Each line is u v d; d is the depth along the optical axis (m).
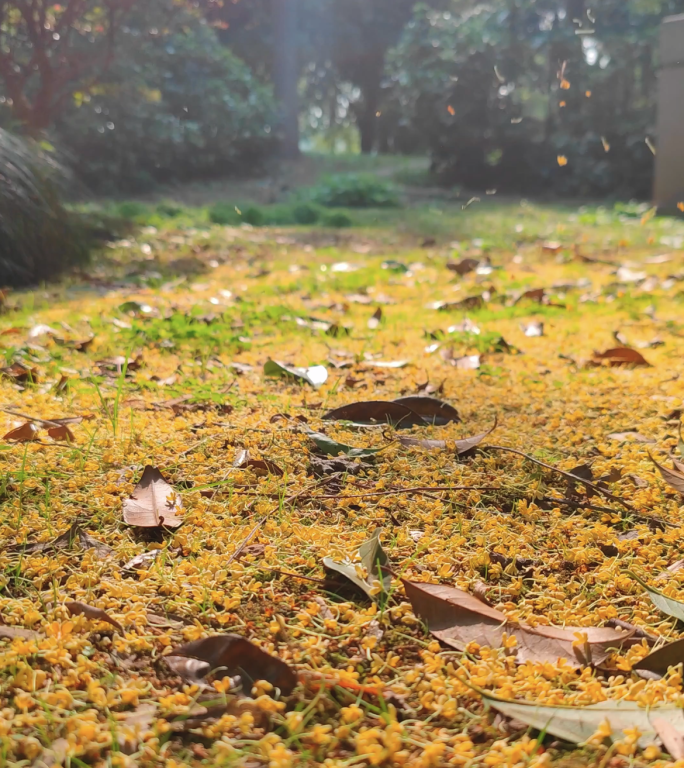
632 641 1.47
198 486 2.04
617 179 14.41
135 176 13.72
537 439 2.55
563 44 13.83
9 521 1.89
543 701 1.26
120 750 1.15
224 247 8.04
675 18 10.62
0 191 5.79
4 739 1.12
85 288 5.72
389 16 20.58
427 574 1.65
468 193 15.06
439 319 4.75
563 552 1.79
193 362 3.52
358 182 13.48
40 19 9.32
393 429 2.55
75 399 2.89
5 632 1.41
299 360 3.62
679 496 2.15
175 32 13.82
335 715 1.25
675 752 1.13
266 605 1.56
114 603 1.52
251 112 15.78
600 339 4.18
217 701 1.25
